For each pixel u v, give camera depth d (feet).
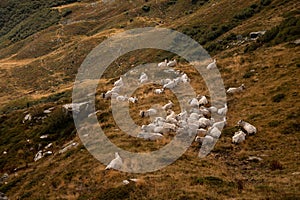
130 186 64.34
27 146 124.16
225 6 428.97
